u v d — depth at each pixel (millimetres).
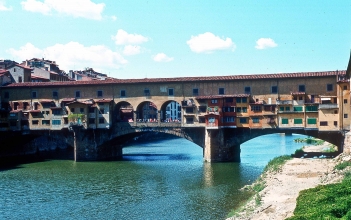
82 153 87938
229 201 46531
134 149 115500
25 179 64375
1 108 95500
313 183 46906
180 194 51562
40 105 93125
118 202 48344
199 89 84438
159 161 85000
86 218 41875
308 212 29969
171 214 42219
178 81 85000
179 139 158250
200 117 83062
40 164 81625
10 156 95562
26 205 47625
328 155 78125
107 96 90000
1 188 57375
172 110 196375
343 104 72938
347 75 74750
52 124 91000
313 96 77438
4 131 92375
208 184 57406
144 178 63938
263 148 110250
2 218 42406
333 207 29875
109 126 87562
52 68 142125
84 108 87688
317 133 76500
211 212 42188
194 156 94500
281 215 34406
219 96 81188
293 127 77375
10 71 112125
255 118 79750
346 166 49219
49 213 44062
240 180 59781
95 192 54188
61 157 94562
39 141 107312
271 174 55969
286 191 44031
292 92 78438
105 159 89875
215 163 78812
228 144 81750
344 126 72750
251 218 35125
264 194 43719
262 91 80500
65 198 50969
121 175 67188
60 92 92812
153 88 87312
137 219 41000
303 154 81438
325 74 76188
